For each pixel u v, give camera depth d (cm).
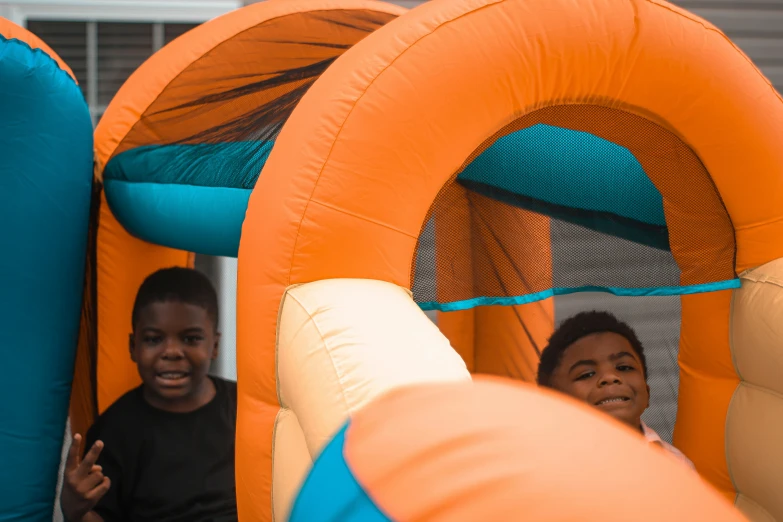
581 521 37
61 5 352
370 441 44
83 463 192
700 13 391
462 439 42
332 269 127
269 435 129
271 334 128
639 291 178
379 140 129
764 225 163
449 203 158
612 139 157
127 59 357
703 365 184
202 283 231
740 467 179
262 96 206
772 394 170
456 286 159
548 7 138
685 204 168
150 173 204
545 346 224
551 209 169
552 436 42
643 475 40
